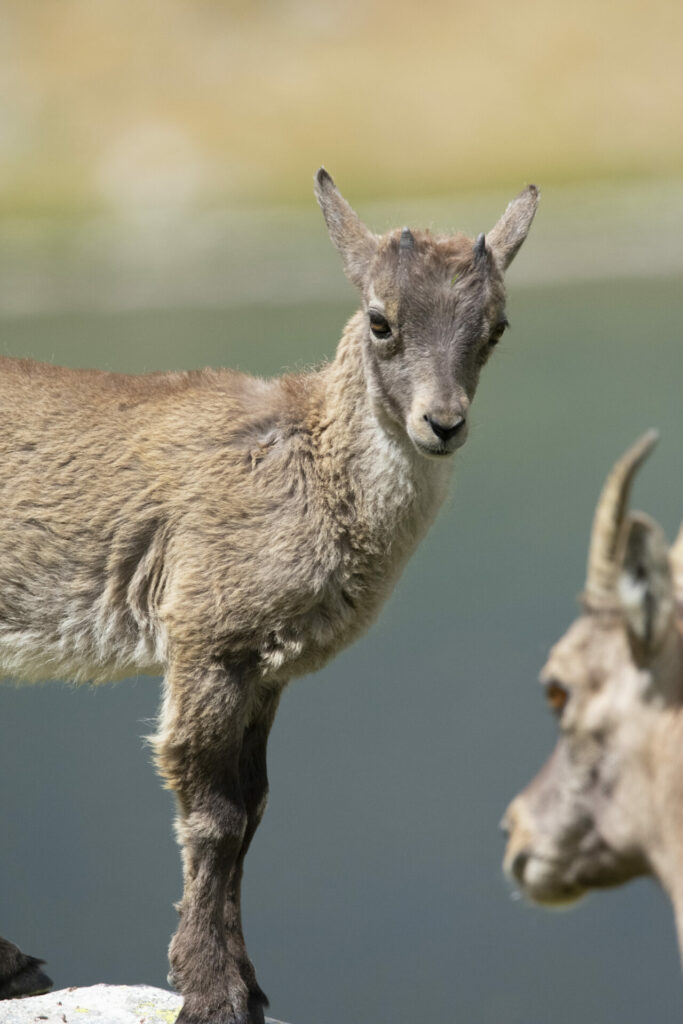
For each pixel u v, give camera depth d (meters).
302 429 21.25
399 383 20.61
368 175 148.12
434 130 155.38
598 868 12.08
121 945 35.00
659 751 11.32
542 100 159.38
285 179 146.00
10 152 149.12
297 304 109.50
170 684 20.83
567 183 147.25
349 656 54.06
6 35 161.88
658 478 68.88
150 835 41.31
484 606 57.34
